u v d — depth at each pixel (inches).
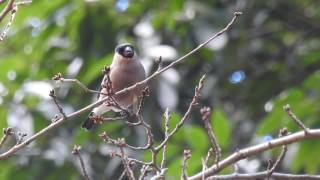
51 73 555.5
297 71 575.8
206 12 553.6
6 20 538.9
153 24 551.8
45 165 535.2
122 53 389.4
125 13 562.9
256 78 584.1
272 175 354.9
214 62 563.8
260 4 589.0
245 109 569.0
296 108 481.4
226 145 424.5
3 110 513.7
